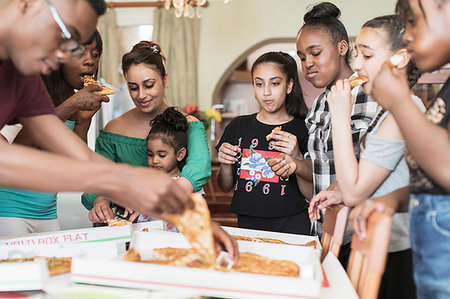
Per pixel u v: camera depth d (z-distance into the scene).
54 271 0.92
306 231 2.03
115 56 5.22
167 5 4.28
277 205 2.02
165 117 1.95
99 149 1.98
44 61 0.87
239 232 1.42
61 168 0.80
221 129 6.29
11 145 0.83
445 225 0.85
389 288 1.39
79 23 0.85
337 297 0.86
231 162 2.10
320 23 1.86
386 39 1.38
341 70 1.89
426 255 0.89
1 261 1.02
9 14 0.83
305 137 2.08
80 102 1.74
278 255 1.10
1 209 1.62
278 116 2.14
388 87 0.83
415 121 0.80
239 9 5.27
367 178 1.28
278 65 2.06
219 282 0.80
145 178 0.80
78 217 2.55
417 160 0.83
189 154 1.92
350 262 1.03
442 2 0.82
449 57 0.85
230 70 5.39
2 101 1.04
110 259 0.90
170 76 5.24
